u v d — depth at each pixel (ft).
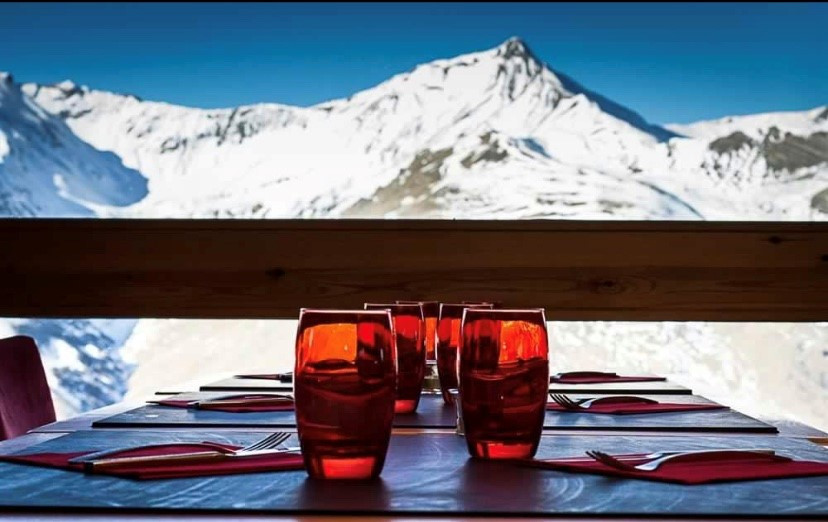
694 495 2.56
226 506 2.40
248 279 8.52
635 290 8.47
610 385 5.80
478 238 8.48
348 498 2.49
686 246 8.47
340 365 2.72
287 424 3.98
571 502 2.46
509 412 3.04
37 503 2.43
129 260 8.54
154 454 3.05
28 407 5.91
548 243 8.48
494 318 3.08
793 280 8.46
